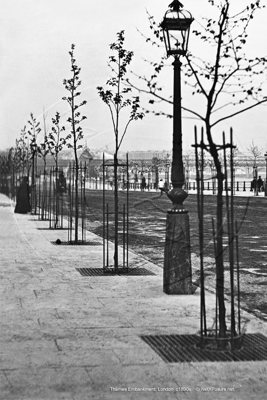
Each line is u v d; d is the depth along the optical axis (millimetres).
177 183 10352
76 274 12391
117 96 13250
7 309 9047
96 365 6414
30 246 17484
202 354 6852
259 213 30594
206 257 15461
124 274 12461
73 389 5703
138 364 6469
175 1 9859
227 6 7867
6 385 5793
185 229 10320
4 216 31938
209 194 55344
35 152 35469
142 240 19672
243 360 6656
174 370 6293
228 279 12172
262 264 14219
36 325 8094
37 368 6289
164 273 10461
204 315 7320
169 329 7930
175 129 10148
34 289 10688
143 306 9336
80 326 8047
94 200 46656
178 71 10078
